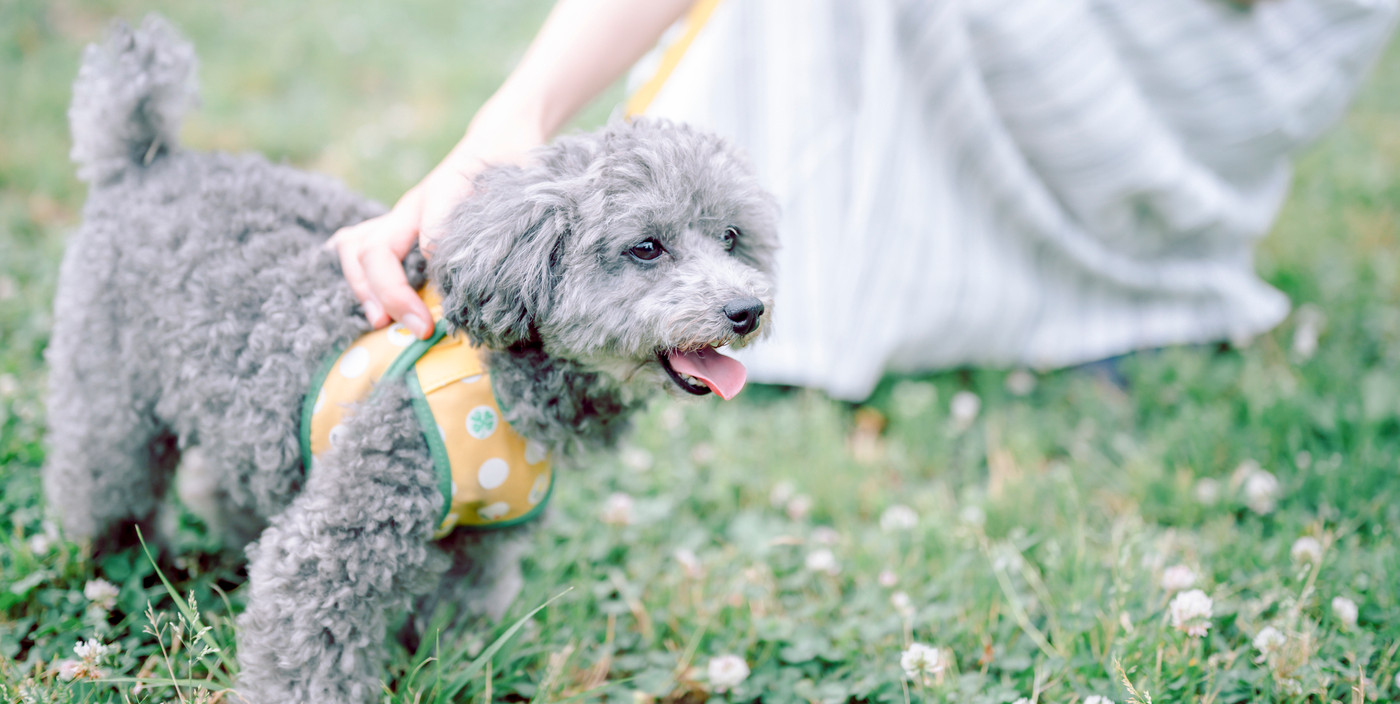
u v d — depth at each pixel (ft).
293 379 6.03
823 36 10.82
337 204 6.85
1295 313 12.90
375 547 5.69
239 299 6.08
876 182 10.68
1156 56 11.16
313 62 19.51
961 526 8.92
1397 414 10.18
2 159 13.94
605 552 8.56
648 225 5.91
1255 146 11.85
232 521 7.90
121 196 6.69
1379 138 18.81
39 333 10.25
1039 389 11.96
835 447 10.25
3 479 8.21
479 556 7.13
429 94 18.94
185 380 6.21
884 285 11.02
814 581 8.51
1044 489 9.73
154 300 6.28
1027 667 7.25
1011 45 10.39
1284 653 6.70
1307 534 8.59
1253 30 11.23
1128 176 10.98
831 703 7.00
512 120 7.17
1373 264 13.85
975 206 11.39
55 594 7.06
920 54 10.53
